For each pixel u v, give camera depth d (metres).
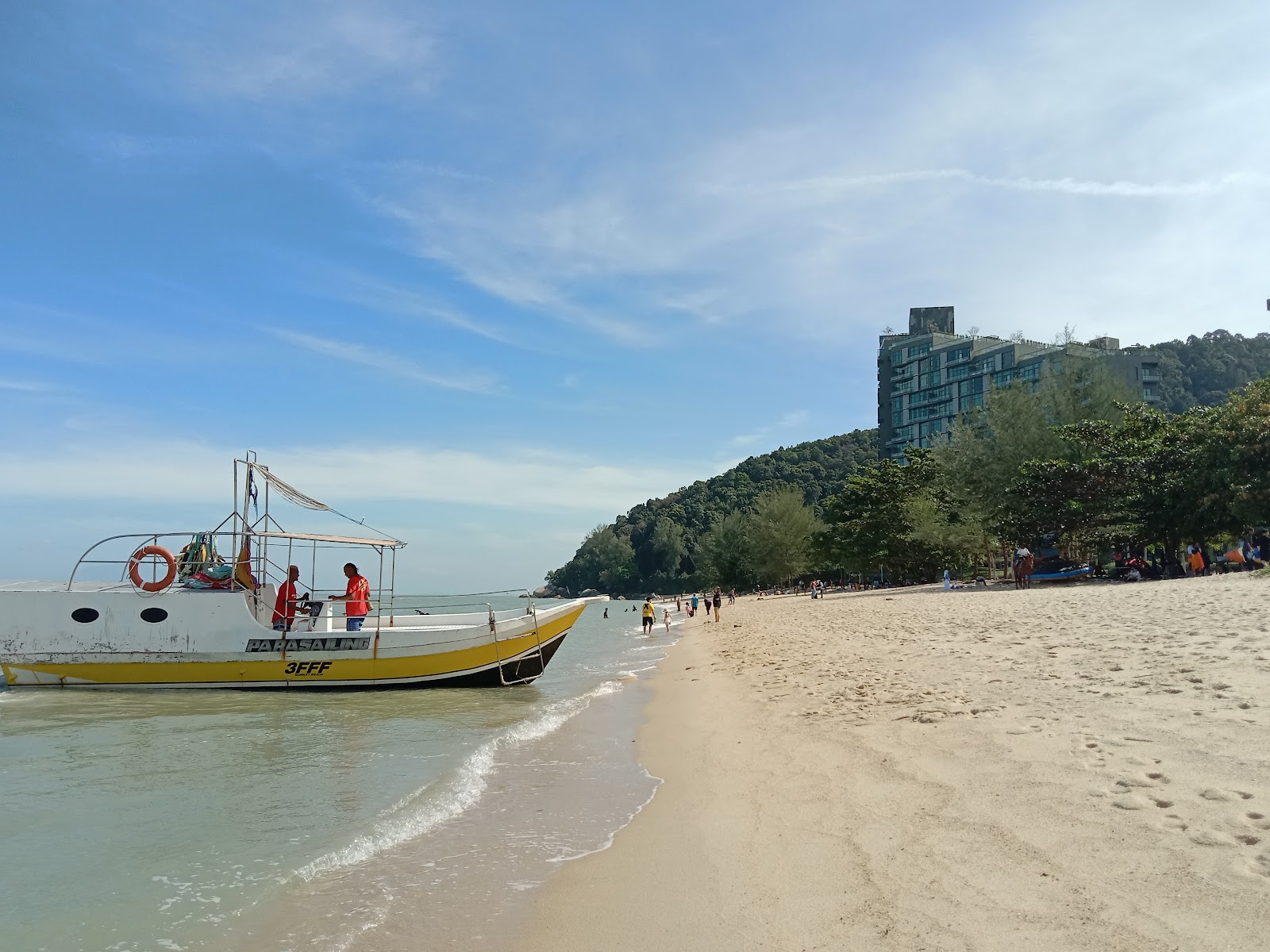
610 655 32.62
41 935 5.53
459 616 23.00
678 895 5.55
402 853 7.07
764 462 188.25
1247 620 12.97
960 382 122.31
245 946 5.28
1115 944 3.88
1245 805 5.24
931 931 4.31
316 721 14.94
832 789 7.31
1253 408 32.81
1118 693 8.88
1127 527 36.81
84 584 19.31
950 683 11.63
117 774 10.48
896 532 67.88
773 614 46.06
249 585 18.83
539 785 9.46
